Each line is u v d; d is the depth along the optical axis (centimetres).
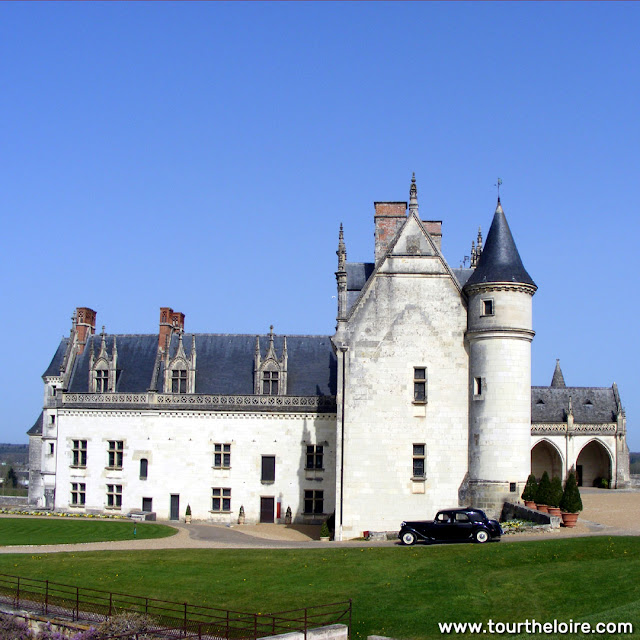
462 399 5091
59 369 7625
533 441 8481
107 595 3334
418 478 5047
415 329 5169
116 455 6725
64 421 6862
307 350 7006
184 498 6581
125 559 3978
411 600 3066
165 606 3181
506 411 4878
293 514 6462
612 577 3088
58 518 6375
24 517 6450
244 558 3884
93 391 6944
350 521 5044
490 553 3619
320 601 3130
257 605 3142
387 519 5034
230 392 6831
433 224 5909
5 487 13762
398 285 5209
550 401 8838
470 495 4944
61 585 3262
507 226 5203
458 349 5134
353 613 2991
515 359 4925
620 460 8500
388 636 2752
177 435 6656
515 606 2916
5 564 3934
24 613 3175
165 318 7031
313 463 6525
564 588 3034
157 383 6856
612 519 4809
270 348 6775
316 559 3756
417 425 5094
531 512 4416
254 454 6562
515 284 4941
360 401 5131
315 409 6550
